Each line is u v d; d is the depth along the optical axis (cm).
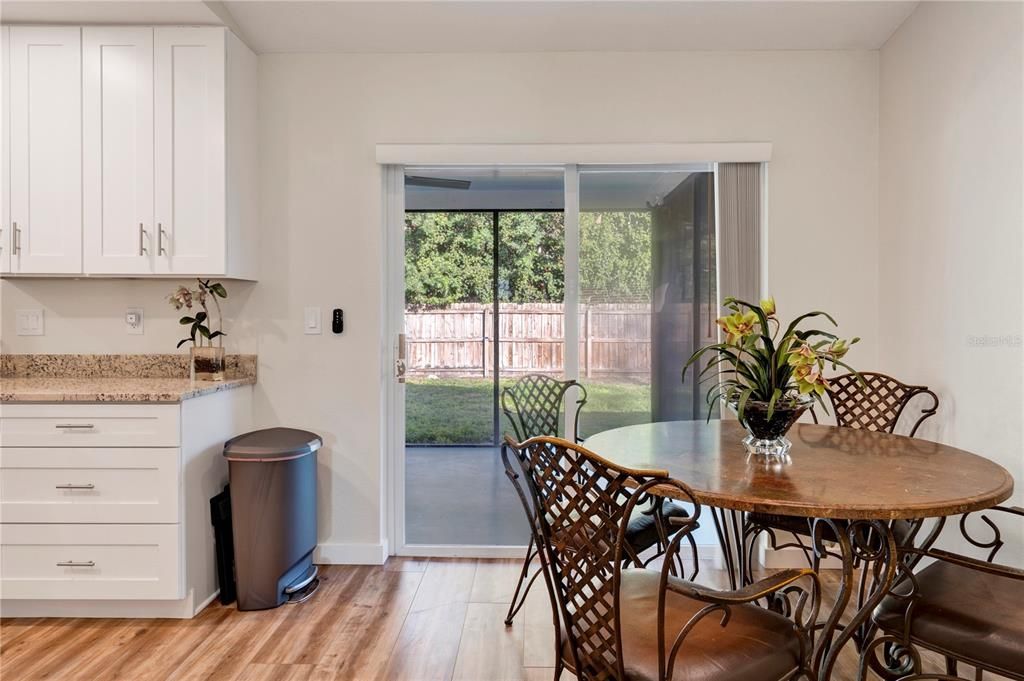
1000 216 193
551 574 132
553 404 286
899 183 251
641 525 190
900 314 251
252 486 225
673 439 188
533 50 270
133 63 240
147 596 214
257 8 237
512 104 272
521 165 279
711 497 126
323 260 273
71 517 214
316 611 226
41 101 240
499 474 293
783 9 236
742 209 272
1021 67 183
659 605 109
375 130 273
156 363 270
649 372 285
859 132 269
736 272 272
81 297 269
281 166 272
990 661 121
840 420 238
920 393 231
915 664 135
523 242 288
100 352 270
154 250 241
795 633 125
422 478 294
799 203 270
